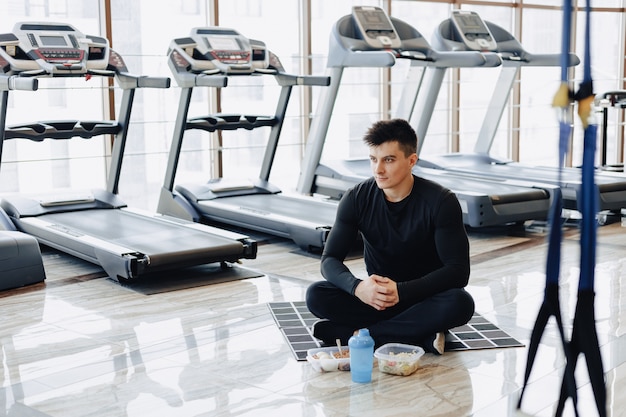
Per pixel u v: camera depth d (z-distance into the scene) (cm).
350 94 793
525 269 459
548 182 625
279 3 722
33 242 432
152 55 627
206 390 272
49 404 261
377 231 300
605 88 990
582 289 94
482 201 552
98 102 636
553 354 303
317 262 486
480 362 296
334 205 568
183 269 467
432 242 297
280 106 607
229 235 469
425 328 297
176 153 577
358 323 312
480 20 690
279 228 521
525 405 253
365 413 248
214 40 556
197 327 350
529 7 902
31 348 322
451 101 855
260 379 282
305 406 255
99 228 485
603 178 634
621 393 260
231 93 711
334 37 627
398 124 286
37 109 609
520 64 718
